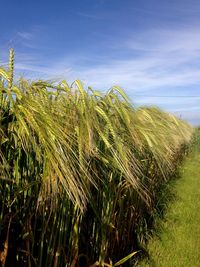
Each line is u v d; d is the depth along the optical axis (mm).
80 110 3170
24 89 2715
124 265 5191
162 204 8188
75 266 3848
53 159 2285
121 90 4008
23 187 2830
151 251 5984
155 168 7141
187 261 5773
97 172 3803
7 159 2791
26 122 2426
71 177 2377
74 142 2832
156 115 7531
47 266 3389
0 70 2410
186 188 11703
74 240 3635
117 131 3814
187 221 7988
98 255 4297
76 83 3309
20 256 3203
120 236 5059
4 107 2525
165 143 5719
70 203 3605
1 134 2482
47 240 3379
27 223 3104
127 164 3467
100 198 4133
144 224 6672
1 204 2896
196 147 25734
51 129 2342
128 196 5180
